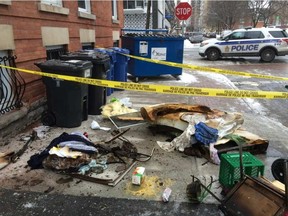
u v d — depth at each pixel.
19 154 3.78
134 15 21.38
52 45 6.04
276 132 4.92
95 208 2.82
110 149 3.84
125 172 3.40
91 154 3.54
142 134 4.61
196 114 4.46
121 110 5.34
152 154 3.91
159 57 9.05
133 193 3.05
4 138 4.24
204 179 3.33
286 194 2.37
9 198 2.94
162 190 3.11
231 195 2.67
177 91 4.08
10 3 4.45
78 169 3.38
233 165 2.86
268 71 12.48
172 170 3.51
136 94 7.38
